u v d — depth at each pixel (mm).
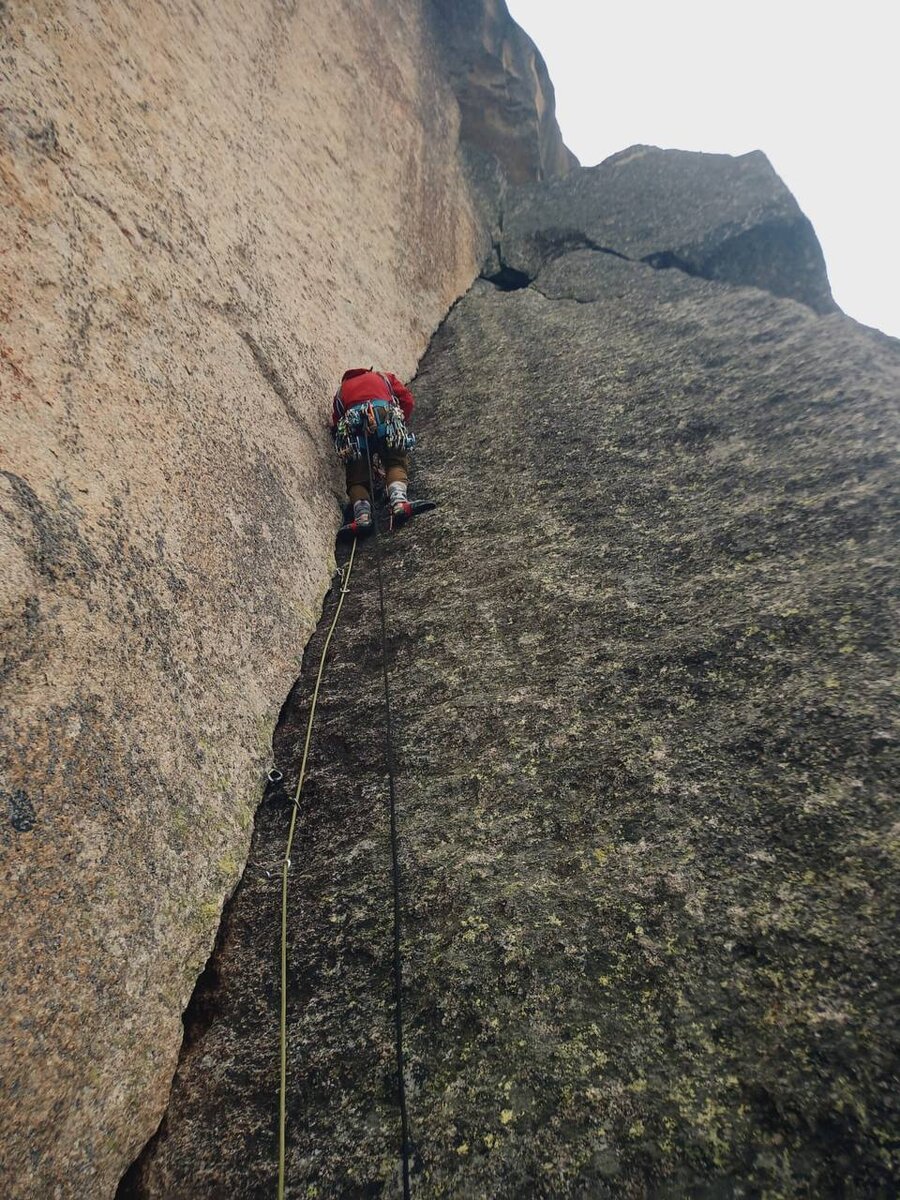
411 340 6184
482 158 9242
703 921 1844
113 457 2633
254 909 2326
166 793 2273
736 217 6254
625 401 4332
